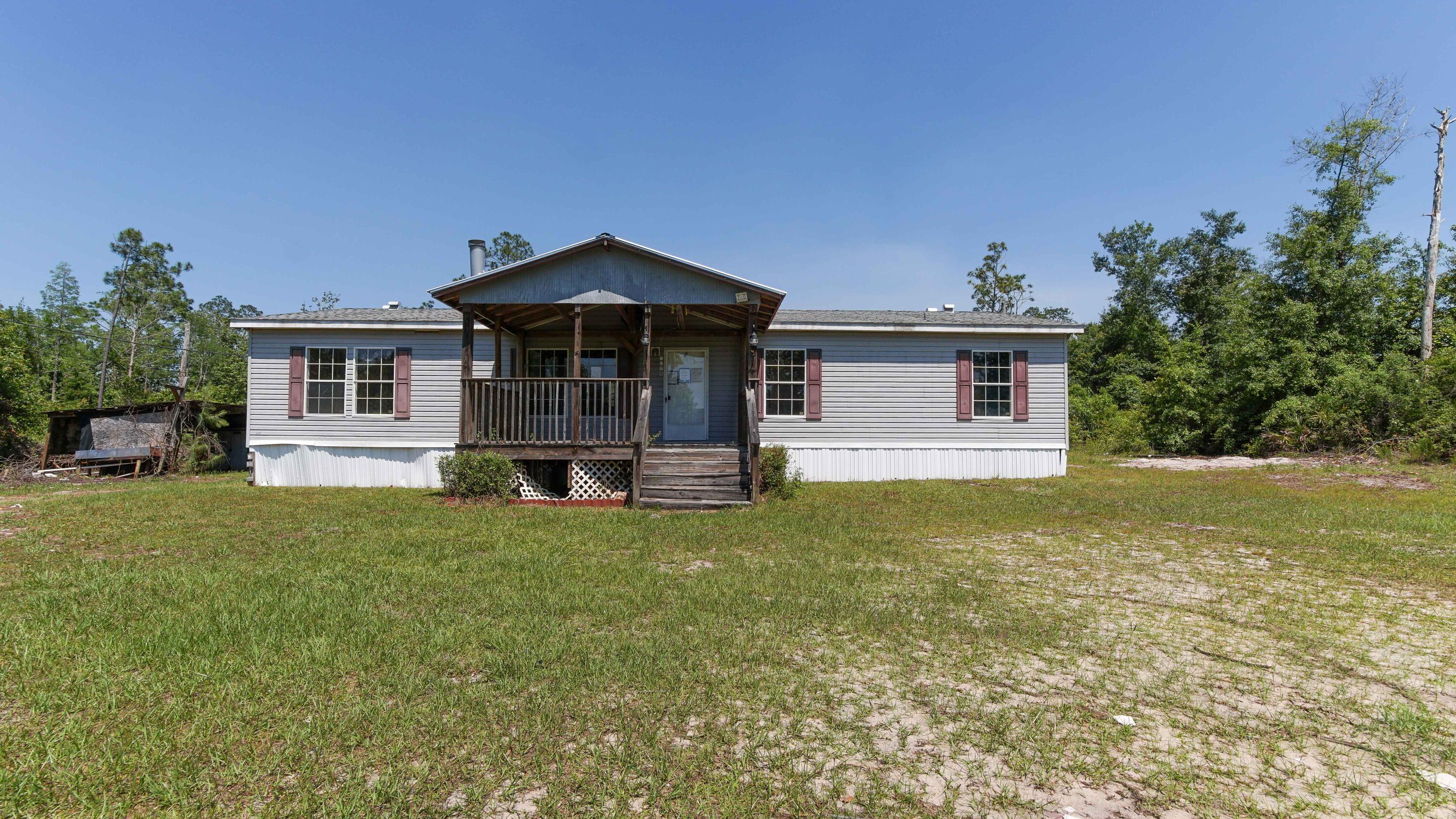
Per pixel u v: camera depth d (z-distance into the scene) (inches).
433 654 165.8
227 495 471.5
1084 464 709.9
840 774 116.5
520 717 134.1
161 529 335.9
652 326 561.0
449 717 134.0
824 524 362.0
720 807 107.0
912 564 272.4
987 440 594.6
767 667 160.7
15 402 882.8
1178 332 1599.4
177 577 236.8
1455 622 201.0
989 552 300.0
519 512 395.2
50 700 138.8
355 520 363.3
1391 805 109.1
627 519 374.3
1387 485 486.3
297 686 147.0
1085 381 1617.9
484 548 297.7
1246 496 464.8
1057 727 134.0
